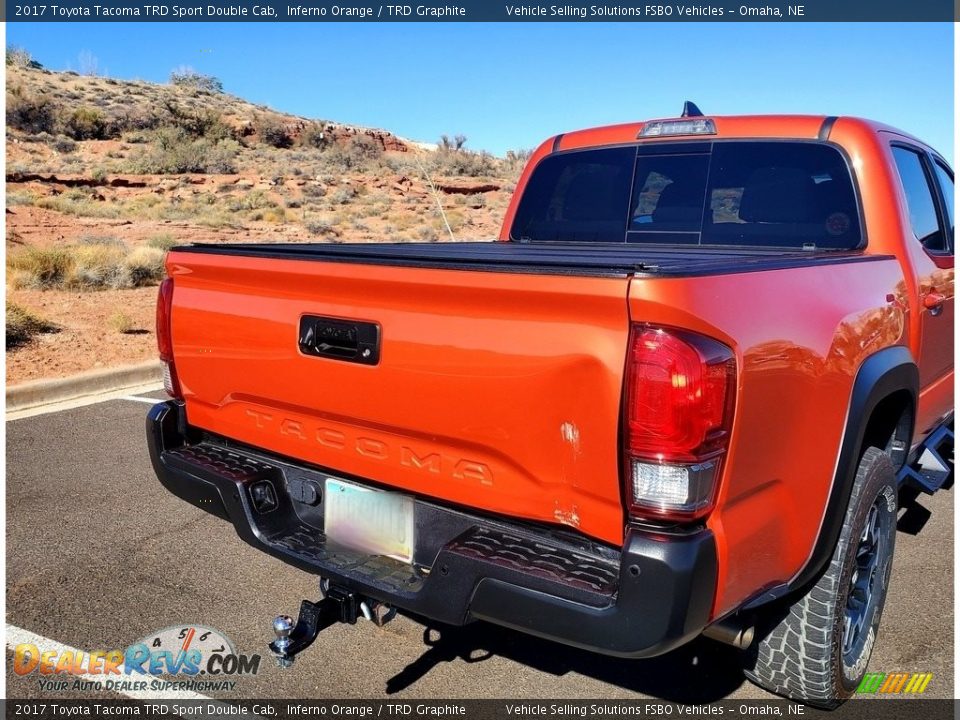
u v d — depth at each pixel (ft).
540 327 7.81
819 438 9.11
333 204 135.33
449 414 8.51
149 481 18.45
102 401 25.59
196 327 10.97
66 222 88.48
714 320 7.47
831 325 9.33
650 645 7.36
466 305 8.26
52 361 29.14
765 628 10.02
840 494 9.51
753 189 13.66
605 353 7.46
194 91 278.87
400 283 8.61
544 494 8.10
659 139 14.66
